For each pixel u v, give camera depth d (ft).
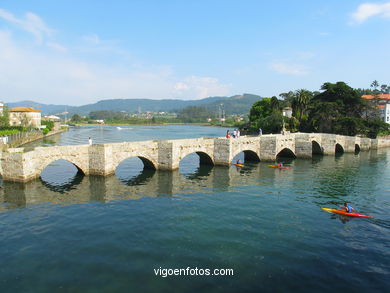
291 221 84.23
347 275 56.49
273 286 52.60
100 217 84.79
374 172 161.07
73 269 57.00
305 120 342.64
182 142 153.28
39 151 119.96
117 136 439.63
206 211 91.66
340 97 335.67
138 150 143.54
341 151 261.44
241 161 196.03
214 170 159.74
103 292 50.06
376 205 100.73
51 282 52.80
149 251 64.59
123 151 137.18
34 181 119.44
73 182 122.62
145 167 161.17
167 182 128.88
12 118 456.86
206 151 169.27
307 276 55.98
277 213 90.84
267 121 345.92
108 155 129.70
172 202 100.42
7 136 244.22
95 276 54.70
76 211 89.45
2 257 61.36
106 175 129.29
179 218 84.99
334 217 88.12
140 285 52.21
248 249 66.33
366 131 311.68
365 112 373.20
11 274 55.21
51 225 78.48
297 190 119.44
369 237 74.23
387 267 59.67
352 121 289.94
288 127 337.31
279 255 63.87
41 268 57.36
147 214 87.97
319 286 52.75
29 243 67.87
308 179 140.77
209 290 51.19
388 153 253.65
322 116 312.29
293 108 353.72
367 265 60.39
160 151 151.23
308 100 345.51
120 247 66.28
